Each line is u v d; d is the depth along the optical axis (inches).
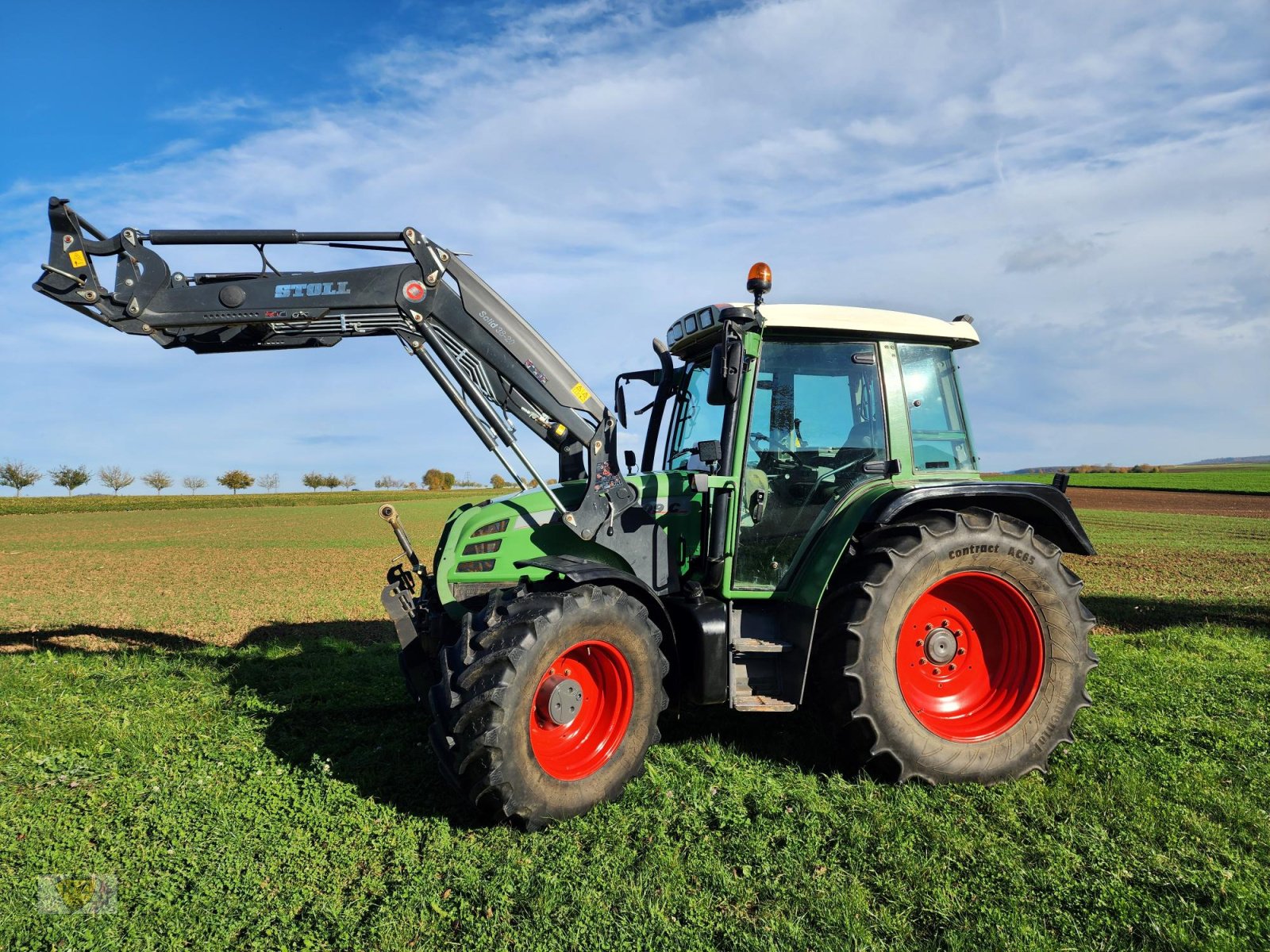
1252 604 358.9
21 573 568.7
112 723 191.5
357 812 139.6
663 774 152.6
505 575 162.1
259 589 465.1
